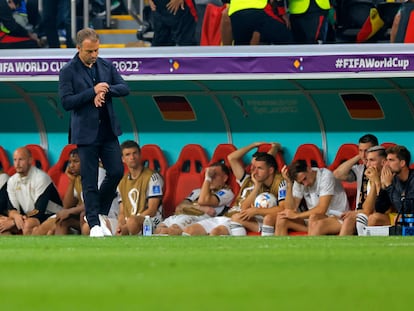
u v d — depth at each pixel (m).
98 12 58.12
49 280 16.92
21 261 21.94
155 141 53.66
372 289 15.41
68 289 15.39
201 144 52.94
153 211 49.31
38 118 54.97
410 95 49.56
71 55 49.28
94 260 22.08
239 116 52.22
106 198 39.75
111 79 38.88
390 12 49.72
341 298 14.30
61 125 54.88
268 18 48.00
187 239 35.56
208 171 49.31
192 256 23.39
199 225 48.12
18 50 49.56
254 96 51.56
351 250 25.69
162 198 50.41
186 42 50.62
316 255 23.56
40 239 36.22
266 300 14.05
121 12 59.53
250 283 16.28
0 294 14.75
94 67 38.66
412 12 47.62
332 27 50.75
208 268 19.45
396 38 47.94
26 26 55.03
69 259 22.50
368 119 50.53
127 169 52.47
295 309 13.39
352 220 44.78
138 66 47.69
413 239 34.34
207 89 51.78
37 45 55.12
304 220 46.59
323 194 46.25
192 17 50.50
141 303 13.73
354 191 48.28
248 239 35.22
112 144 38.97
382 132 50.53
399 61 45.31
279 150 51.16
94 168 38.78
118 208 50.72
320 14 48.44
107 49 48.12
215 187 49.38
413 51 45.28
